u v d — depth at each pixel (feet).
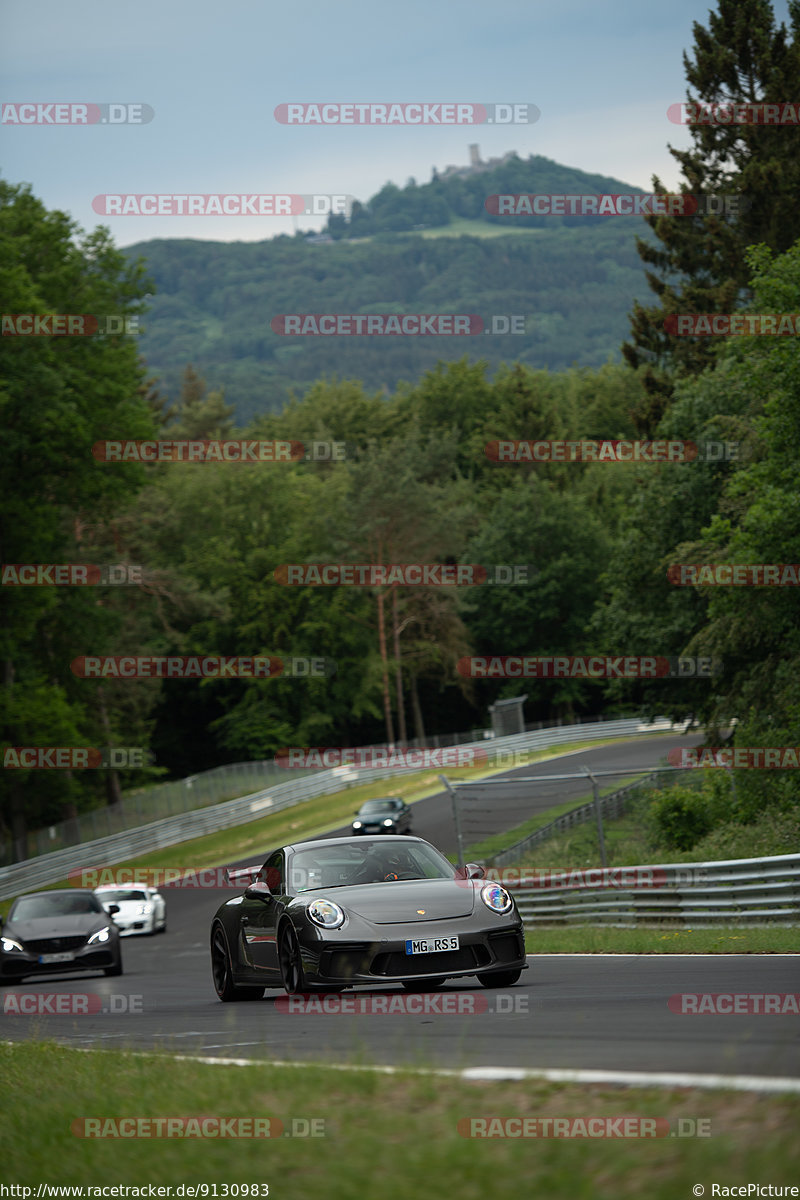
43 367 266.16
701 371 322.75
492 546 561.43
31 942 122.83
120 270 304.09
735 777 169.89
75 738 297.74
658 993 56.08
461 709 622.54
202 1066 42.04
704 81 337.52
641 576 273.95
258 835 327.06
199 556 546.26
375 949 61.67
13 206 297.74
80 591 328.90
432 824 287.28
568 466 636.89
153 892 219.00
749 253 179.63
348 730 609.83
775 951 79.00
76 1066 46.96
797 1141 23.61
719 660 210.59
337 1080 35.19
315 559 527.40
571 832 199.72
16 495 287.89
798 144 322.34
